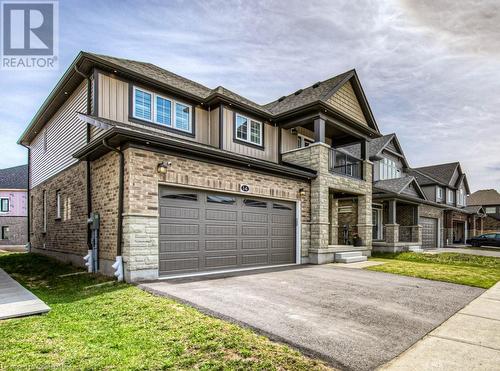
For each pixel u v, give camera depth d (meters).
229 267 9.26
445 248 22.44
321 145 12.22
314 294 6.25
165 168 7.69
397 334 4.13
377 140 23.11
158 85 10.35
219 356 3.29
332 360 3.28
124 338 3.78
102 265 8.47
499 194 44.75
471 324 4.67
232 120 12.00
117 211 7.75
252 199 10.18
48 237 13.64
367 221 14.73
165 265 7.78
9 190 29.23
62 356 3.29
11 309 4.98
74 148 10.91
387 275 9.11
